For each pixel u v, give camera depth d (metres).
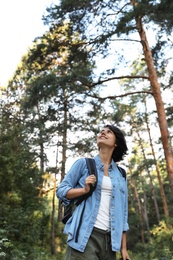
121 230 2.31
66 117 20.47
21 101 19.89
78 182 2.43
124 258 2.42
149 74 13.80
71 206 2.36
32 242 11.80
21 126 14.34
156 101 13.52
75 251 2.20
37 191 13.00
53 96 14.15
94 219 2.25
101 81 13.73
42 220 14.33
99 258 2.28
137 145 33.59
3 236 9.07
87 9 13.62
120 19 12.09
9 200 11.68
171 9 11.16
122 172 2.56
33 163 13.73
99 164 2.45
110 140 2.53
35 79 14.20
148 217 42.09
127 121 27.17
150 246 18.28
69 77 13.23
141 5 11.33
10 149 12.48
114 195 2.35
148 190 43.25
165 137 12.94
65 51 14.52
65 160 24.03
